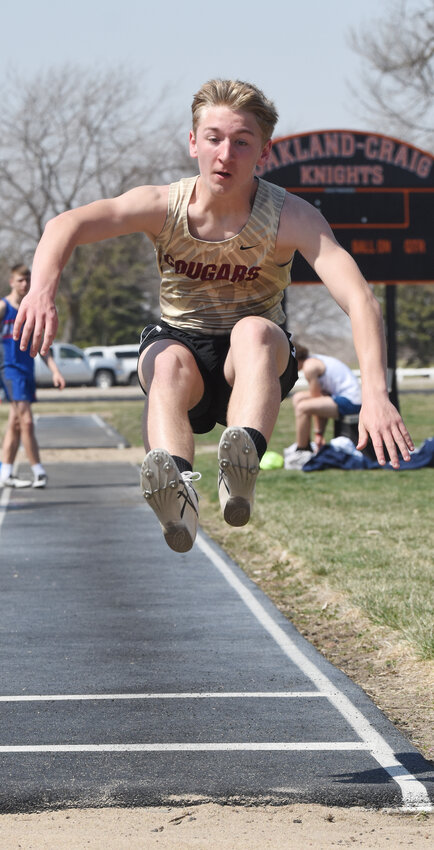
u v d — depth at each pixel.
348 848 8.84
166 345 9.58
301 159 48.31
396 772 10.75
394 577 19.52
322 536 24.23
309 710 12.83
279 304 10.09
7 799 10.12
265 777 10.66
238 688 13.76
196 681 14.09
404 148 48.75
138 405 93.56
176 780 10.59
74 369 127.94
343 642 16.33
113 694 13.52
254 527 26.33
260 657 15.28
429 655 14.52
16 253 158.50
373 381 8.45
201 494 33.31
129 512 30.09
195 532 9.01
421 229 48.84
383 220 48.75
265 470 38.94
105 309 184.38
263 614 17.97
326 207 48.53
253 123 9.06
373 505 29.12
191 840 9.05
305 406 38.53
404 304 173.62
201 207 9.27
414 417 64.56
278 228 9.30
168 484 8.52
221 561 22.81
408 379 139.50
